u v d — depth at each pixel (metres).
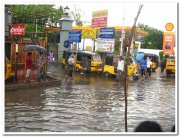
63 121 10.30
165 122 10.37
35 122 10.05
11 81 18.36
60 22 36.06
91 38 36.66
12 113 11.18
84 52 29.05
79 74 27.88
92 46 38.22
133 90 18.59
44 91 16.70
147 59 28.81
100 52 31.14
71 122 10.20
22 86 17.30
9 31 19.89
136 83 22.67
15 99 13.91
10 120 10.19
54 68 31.38
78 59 29.45
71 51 30.95
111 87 19.56
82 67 28.75
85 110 12.16
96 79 24.38
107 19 31.50
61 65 34.34
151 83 23.09
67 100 14.23
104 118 10.88
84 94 16.23
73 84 20.48
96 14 32.69
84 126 9.71
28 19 23.48
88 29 35.03
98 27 32.44
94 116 11.15
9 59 19.62
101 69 27.59
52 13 34.03
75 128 9.45
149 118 11.02
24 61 20.14
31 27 28.58
